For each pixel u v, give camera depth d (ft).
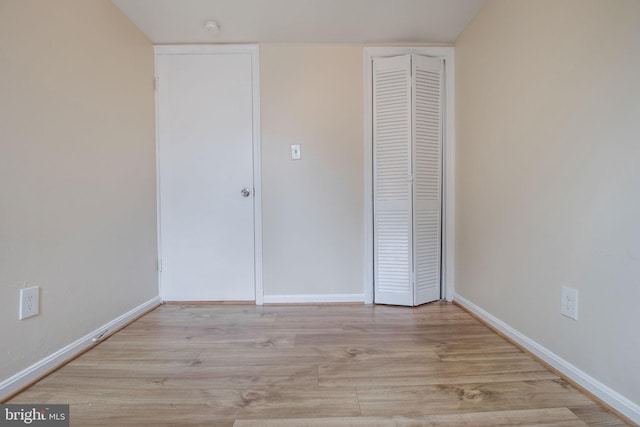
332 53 7.24
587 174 3.71
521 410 3.43
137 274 6.50
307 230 7.36
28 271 4.02
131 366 4.42
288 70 7.23
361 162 7.31
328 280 7.41
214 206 7.39
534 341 4.66
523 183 4.87
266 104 7.25
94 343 5.15
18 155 3.89
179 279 7.43
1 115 3.69
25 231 3.99
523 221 4.88
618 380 3.35
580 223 3.82
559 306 4.16
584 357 3.77
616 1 3.32
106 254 5.54
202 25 6.52
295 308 7.05
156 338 5.40
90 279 5.13
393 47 7.25
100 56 5.40
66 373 4.24
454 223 7.34
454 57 7.27
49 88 4.34
